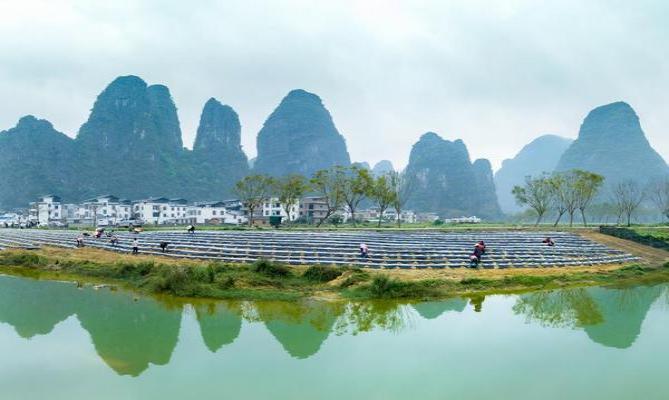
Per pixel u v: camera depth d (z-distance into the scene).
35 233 74.00
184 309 24.38
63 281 33.62
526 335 19.88
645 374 15.31
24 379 14.84
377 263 34.59
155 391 13.91
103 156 197.88
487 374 15.31
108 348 18.06
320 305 25.11
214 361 16.48
